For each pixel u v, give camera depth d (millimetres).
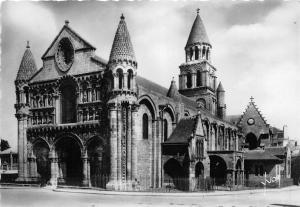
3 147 100688
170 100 65750
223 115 103750
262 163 81500
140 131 56781
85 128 57656
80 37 60406
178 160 59844
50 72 63250
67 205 37469
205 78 98812
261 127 102750
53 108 61875
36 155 63312
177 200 42656
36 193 49031
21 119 64188
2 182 64125
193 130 61188
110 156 52812
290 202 43406
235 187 66562
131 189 52156
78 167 61250
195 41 101000
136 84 55344
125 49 54375
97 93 57750
